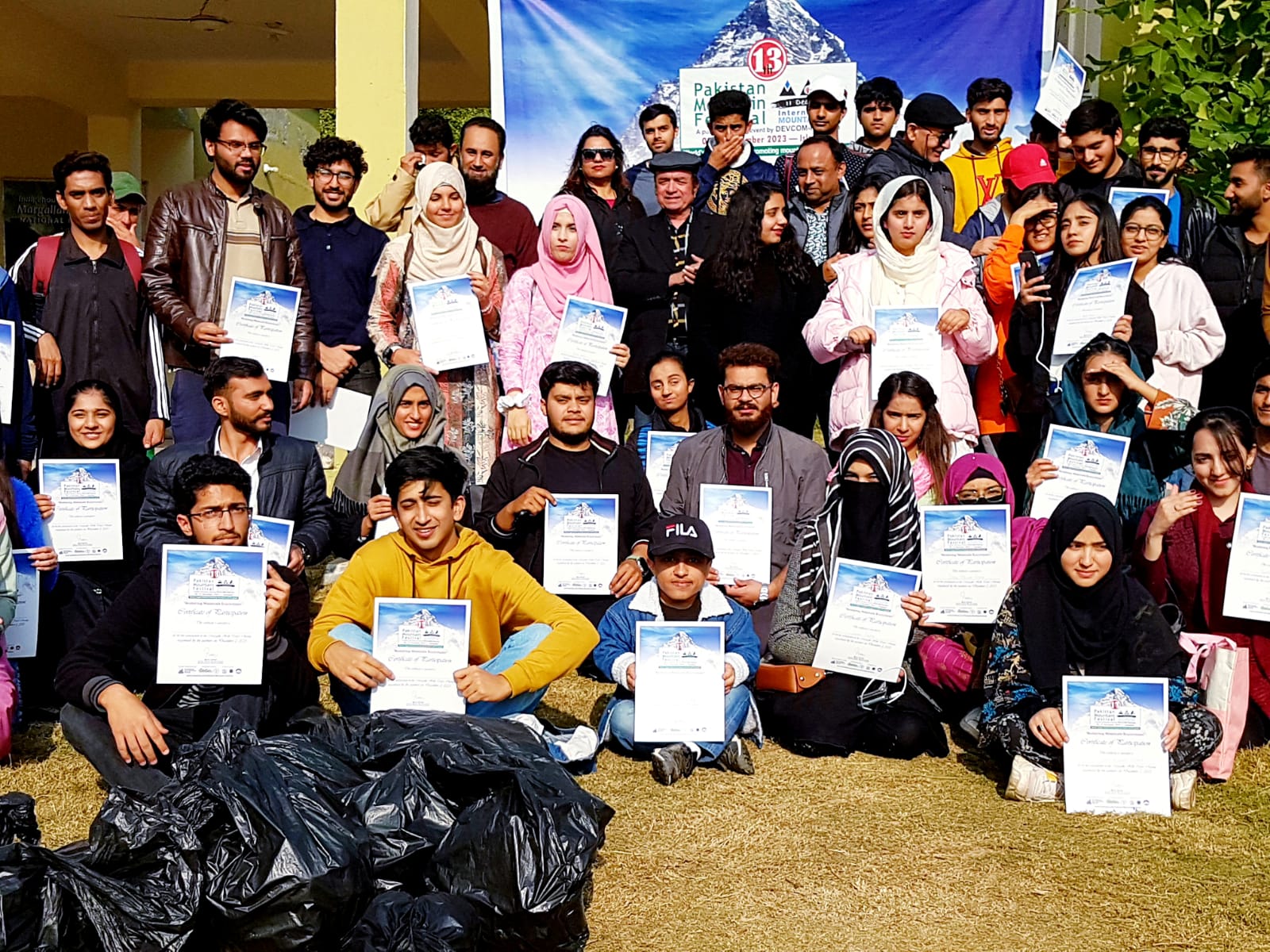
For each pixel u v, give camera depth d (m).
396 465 4.99
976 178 7.92
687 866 4.31
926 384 5.95
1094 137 7.18
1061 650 4.99
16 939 3.15
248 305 6.46
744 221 6.68
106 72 14.07
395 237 7.28
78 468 5.91
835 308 6.53
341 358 7.02
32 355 6.59
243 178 6.67
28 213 15.24
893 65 8.85
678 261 7.23
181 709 4.74
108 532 5.95
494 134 7.49
